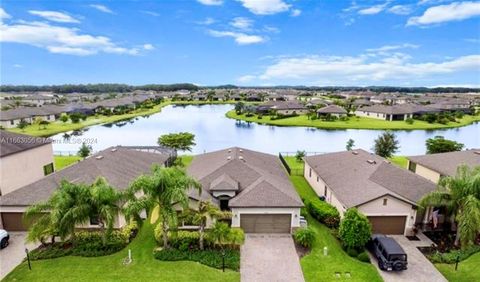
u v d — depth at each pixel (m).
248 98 198.88
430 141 51.00
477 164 31.77
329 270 20.84
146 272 20.20
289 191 28.42
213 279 19.67
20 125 85.81
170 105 183.62
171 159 46.03
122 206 22.05
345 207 25.92
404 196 26.27
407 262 21.56
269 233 26.19
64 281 19.22
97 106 130.38
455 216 23.80
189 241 23.30
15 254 22.41
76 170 29.88
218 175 30.03
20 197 26.06
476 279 19.98
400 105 122.75
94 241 23.38
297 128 94.00
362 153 37.00
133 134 82.50
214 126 97.56
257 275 20.25
